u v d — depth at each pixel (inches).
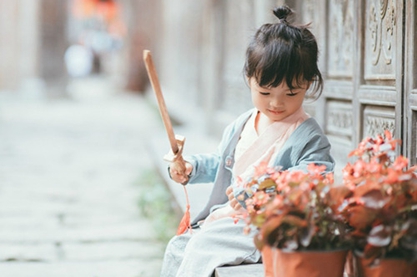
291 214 94.3
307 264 95.1
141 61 1191.6
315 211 95.1
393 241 89.7
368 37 166.1
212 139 410.9
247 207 107.1
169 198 274.4
